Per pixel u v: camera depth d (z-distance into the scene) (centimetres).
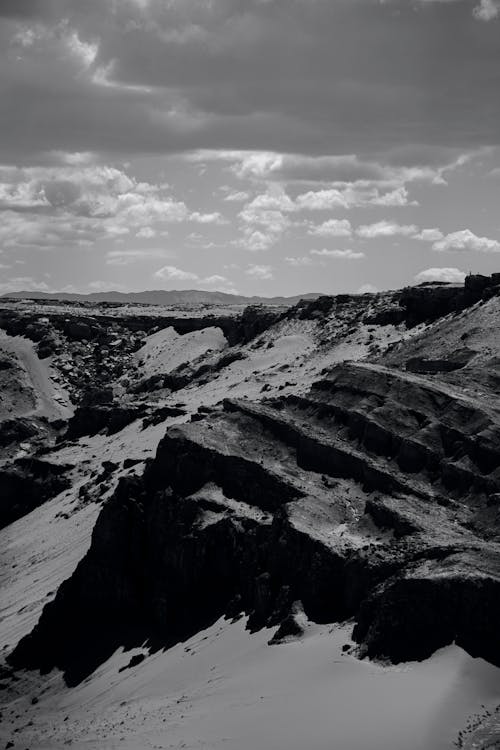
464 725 5388
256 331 19188
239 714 6091
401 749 5234
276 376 15262
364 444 8806
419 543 7006
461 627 6112
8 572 12012
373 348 14562
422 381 9269
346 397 9488
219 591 8375
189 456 9112
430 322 14712
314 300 18988
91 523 11969
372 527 7662
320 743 5441
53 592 10250
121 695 7706
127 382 19825
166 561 8744
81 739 6756
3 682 8875
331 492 8388
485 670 5862
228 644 7512
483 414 8431
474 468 8025
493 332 11869
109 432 15938
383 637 6272
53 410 19688
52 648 9044
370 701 5747
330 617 7100
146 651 8412
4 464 16550
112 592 9050
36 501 14575
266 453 9094
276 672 6525
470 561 6450
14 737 7469
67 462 14888
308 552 7469
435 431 8531
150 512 9119
